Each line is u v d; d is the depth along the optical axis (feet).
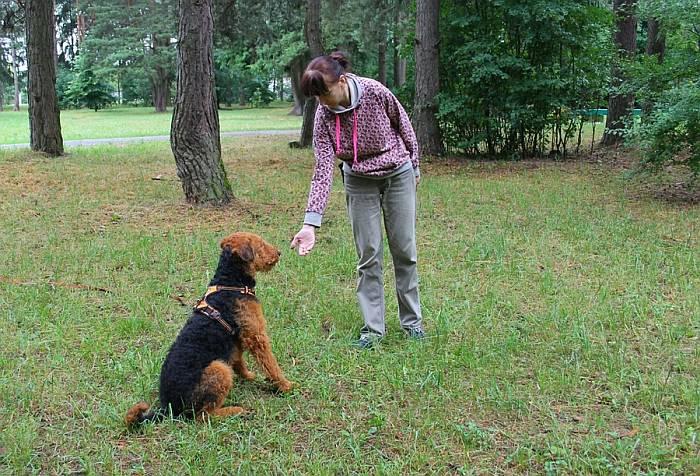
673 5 29.86
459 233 24.88
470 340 14.56
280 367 13.29
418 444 10.41
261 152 52.85
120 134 76.13
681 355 13.57
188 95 28.66
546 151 50.39
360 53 93.15
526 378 12.80
